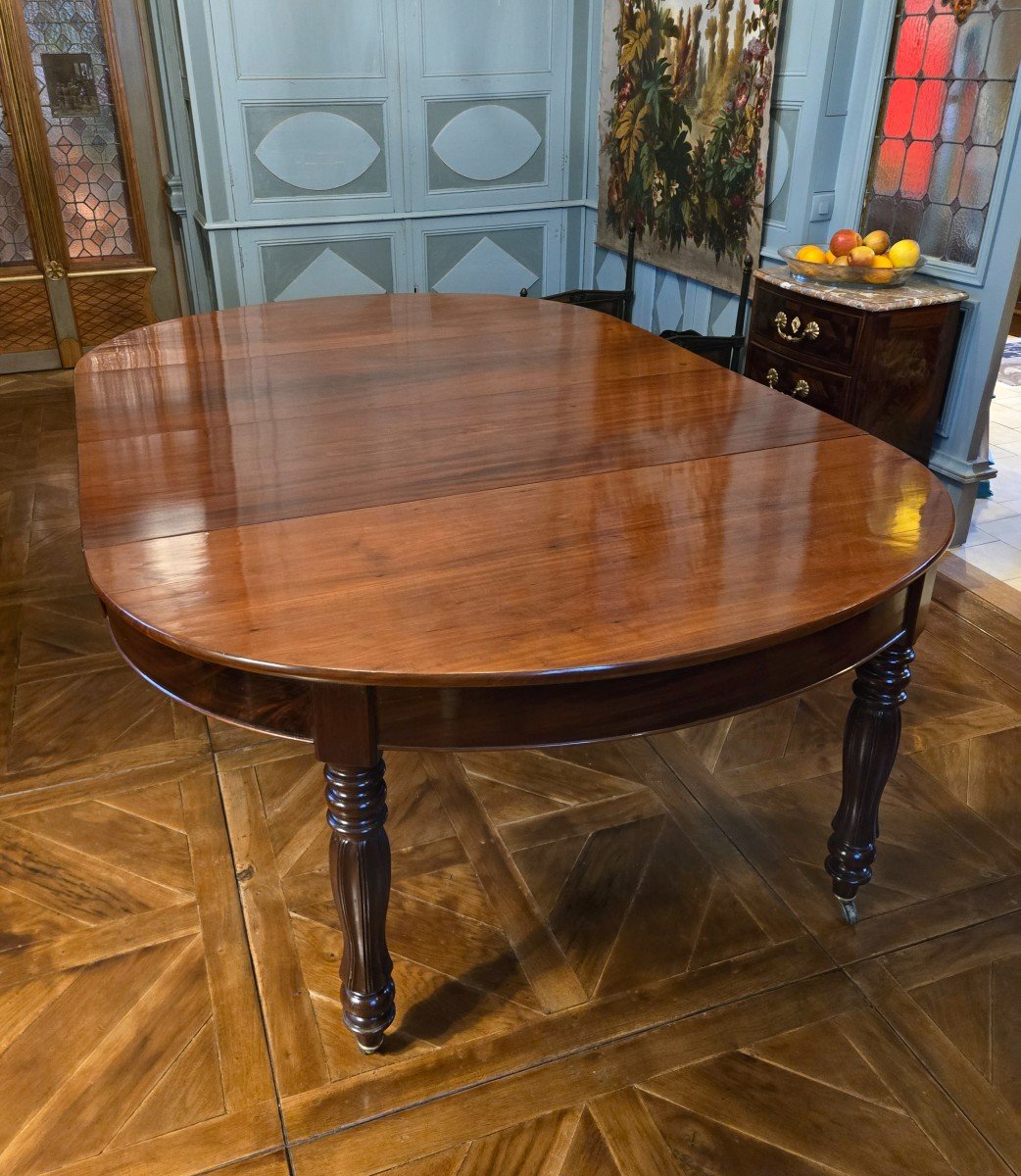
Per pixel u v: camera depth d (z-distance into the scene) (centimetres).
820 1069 168
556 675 119
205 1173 152
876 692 173
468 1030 175
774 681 142
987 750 246
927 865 212
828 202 368
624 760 244
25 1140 156
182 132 488
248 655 122
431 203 510
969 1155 155
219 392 219
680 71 422
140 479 173
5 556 342
